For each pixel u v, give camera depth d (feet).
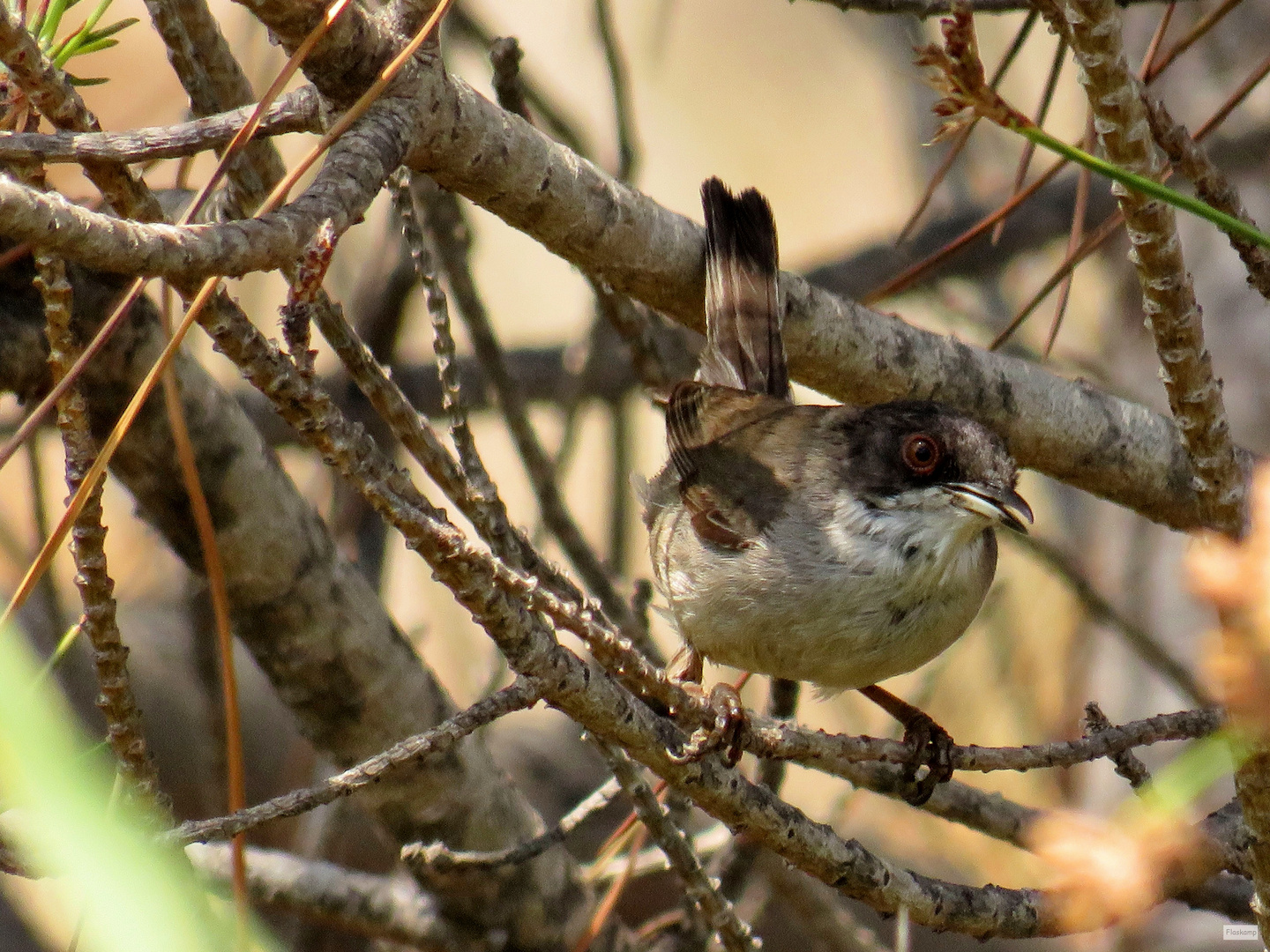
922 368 29.09
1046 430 29.58
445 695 29.66
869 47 55.42
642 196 26.12
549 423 60.90
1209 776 10.63
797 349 28.45
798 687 32.78
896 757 21.15
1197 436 19.67
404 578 50.31
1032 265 52.65
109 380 25.26
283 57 39.60
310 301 14.88
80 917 16.97
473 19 43.86
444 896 29.35
